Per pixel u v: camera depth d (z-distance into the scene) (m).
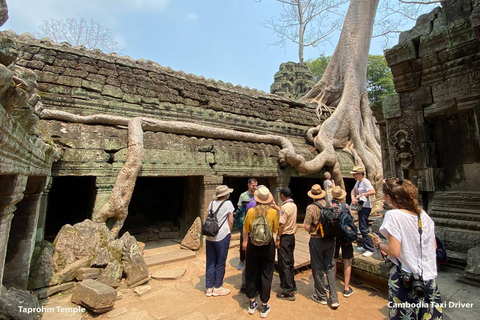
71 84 5.67
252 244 3.21
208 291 3.78
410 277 1.99
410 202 2.11
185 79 7.77
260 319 3.15
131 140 5.28
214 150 6.54
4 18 1.42
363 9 11.85
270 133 8.78
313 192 3.72
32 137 2.68
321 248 3.50
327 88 12.31
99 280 3.80
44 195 4.44
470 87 4.12
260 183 8.72
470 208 4.12
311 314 3.28
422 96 4.75
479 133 3.99
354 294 3.87
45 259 3.80
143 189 8.45
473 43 3.99
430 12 4.78
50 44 5.91
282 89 17.70
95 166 4.90
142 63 7.21
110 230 4.90
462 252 3.98
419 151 4.77
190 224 6.96
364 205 4.33
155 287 4.10
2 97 1.60
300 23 19.48
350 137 10.58
